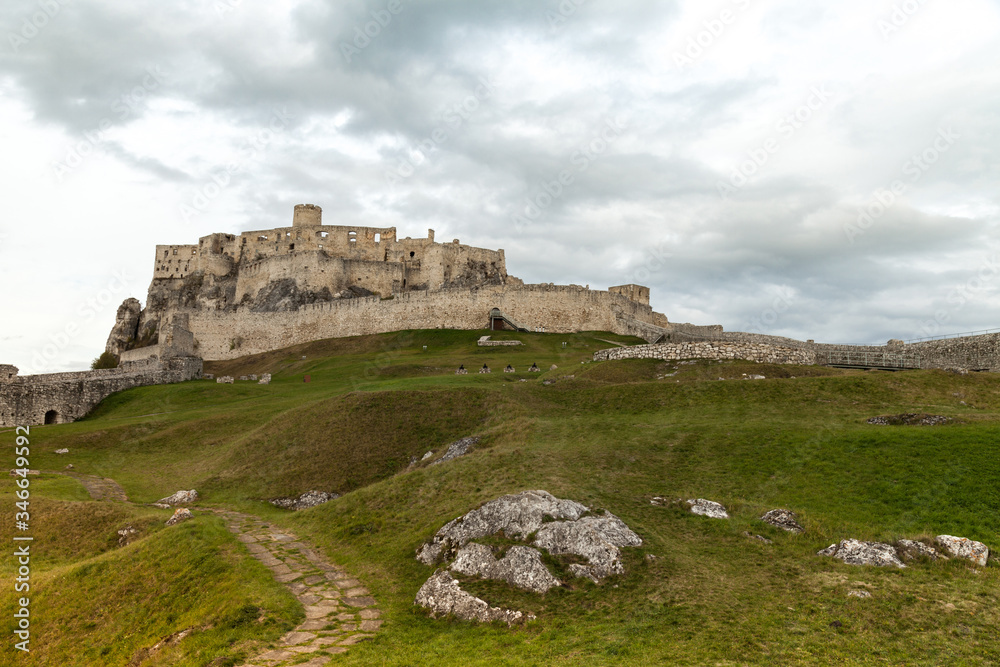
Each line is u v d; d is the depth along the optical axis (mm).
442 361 73750
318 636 18281
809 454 27453
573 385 45406
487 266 142000
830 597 18078
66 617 23344
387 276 133125
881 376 36938
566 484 25797
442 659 16484
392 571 22406
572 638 17000
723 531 22562
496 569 20281
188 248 155875
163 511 33812
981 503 21938
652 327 95812
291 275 129625
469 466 29344
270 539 27578
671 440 30906
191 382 75125
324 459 38250
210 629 19328
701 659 15617
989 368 44344
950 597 17500
